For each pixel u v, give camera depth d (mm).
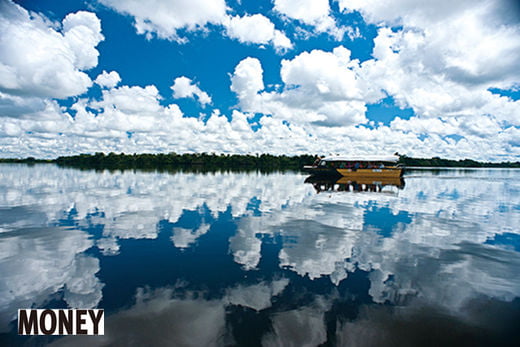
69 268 7371
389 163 44688
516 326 4992
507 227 12180
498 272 7277
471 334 4770
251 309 5438
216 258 8133
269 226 11977
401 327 4934
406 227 11969
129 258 8109
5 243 9367
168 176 46344
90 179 37562
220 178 43531
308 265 7645
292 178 45062
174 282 6586
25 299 5773
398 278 6867
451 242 9859
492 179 46531
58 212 14617
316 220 13195
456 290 6285
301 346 4414
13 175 45500
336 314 5297
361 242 9742
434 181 40469
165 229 11367
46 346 4434
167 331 4770
